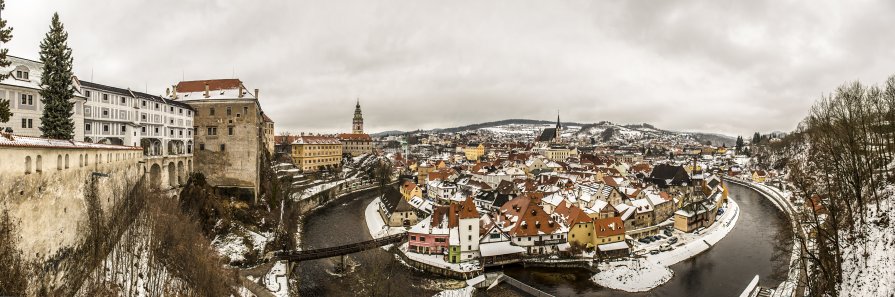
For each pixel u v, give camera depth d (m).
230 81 114.94
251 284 67.56
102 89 84.06
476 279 76.25
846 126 62.75
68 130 61.84
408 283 74.88
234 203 100.44
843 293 46.72
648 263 83.31
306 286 73.31
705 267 84.12
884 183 62.59
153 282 51.00
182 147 104.62
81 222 48.97
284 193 124.12
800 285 63.34
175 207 76.44
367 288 70.44
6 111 43.69
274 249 86.12
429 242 87.75
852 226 56.19
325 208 141.00
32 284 37.75
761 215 134.62
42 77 61.56
